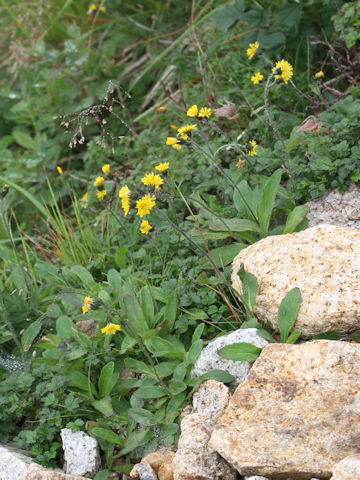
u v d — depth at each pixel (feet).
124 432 8.99
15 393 9.43
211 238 10.53
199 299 9.91
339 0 13.69
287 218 10.48
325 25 14.08
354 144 11.05
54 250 13.51
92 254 12.48
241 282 9.58
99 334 10.01
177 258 11.10
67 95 16.98
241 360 8.54
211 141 13.02
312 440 7.28
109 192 13.08
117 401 9.37
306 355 8.13
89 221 14.16
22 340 10.17
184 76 16.06
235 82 14.35
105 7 18.75
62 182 15.76
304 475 7.05
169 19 18.35
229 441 7.48
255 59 14.60
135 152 15.03
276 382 7.99
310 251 9.20
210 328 9.95
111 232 12.62
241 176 11.62
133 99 16.79
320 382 7.82
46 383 9.45
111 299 10.37
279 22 13.70
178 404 8.77
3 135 19.26
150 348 9.38
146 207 9.21
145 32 18.51
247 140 12.87
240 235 10.70
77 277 11.47
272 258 9.36
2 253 12.48
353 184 10.75
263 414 7.70
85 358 9.55
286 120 12.67
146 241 12.08
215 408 8.33
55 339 10.22
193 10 16.25
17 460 8.39
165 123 15.69
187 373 9.20
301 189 11.01
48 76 17.40
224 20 14.30
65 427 9.07
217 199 12.14
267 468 7.13
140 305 9.79
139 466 8.14
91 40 19.10
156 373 8.75
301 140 10.60
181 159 13.04
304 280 8.93
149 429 8.78
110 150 15.21
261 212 10.44
